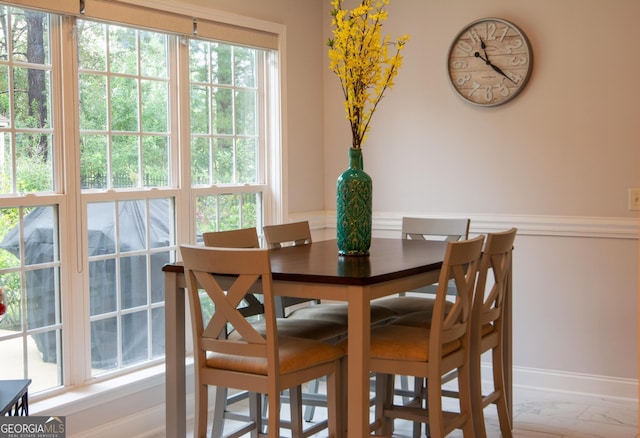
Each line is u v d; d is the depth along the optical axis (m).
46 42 3.53
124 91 3.93
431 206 5.05
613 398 4.52
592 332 4.56
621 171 4.43
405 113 5.11
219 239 3.54
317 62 5.31
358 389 2.80
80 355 3.69
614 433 3.94
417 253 3.59
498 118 4.78
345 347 3.15
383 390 3.43
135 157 4.00
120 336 3.93
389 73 3.53
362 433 2.81
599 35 4.45
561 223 4.59
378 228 5.27
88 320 3.73
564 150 4.58
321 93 5.38
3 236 3.35
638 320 4.43
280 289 2.97
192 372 4.23
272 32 4.80
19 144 3.42
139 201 4.02
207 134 4.46
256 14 4.68
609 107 4.44
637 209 4.39
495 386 3.64
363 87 3.49
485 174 4.85
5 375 3.37
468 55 4.82
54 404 3.44
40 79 3.50
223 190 4.56
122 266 3.93
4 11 3.34
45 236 3.54
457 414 3.23
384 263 3.20
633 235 4.40
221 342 2.87
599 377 4.56
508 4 4.71
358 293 2.77
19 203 3.38
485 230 4.86
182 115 4.24
